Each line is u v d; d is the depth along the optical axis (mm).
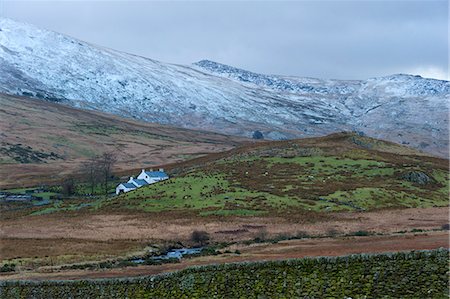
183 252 61375
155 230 77562
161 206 98312
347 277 28844
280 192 102812
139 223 84438
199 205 96562
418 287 26406
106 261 54844
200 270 34031
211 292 31875
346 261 30031
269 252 47344
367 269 28922
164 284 34219
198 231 72938
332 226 75688
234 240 68438
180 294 32750
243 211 90250
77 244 67625
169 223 83062
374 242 44375
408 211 90625
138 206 100125
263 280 31094
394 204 97000
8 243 69938
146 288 34562
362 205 95250
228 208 92438
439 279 26422
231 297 30844
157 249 62969
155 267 46562
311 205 94125
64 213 100375
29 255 60906
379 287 27359
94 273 45000
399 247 37938
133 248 63594
